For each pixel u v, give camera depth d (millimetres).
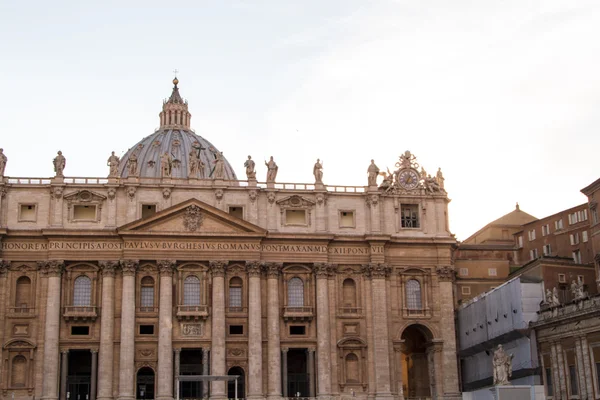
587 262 112375
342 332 104375
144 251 100938
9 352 98000
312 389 101812
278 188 107000
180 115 184125
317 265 104312
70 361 102875
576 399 83125
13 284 99625
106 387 97312
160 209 103250
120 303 100375
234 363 100938
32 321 99000
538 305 93000
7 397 96562
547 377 89625
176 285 101375
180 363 103312
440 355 105375
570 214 116688
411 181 110250
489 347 101938
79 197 102500
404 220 109562
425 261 108000
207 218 102875
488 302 101688
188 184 104625
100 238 101125
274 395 99875
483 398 80812
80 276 101250
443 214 110000
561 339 86375
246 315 102438
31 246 100562
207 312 100625
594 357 80562
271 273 103438
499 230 135000
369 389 102875
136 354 99250
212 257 102250
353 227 107750
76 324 99438
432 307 106812
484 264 117188
